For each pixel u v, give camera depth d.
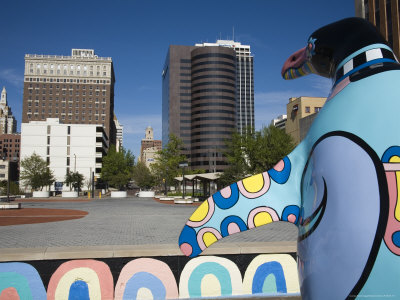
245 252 4.77
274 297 4.68
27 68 111.44
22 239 8.77
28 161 51.66
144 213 17.80
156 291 4.57
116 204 27.86
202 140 114.75
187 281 4.64
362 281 1.49
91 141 75.88
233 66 118.81
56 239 8.77
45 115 111.19
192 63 121.56
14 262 4.30
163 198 33.97
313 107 62.38
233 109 117.12
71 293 4.41
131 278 4.55
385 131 1.66
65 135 75.06
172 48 123.81
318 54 2.31
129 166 63.59
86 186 73.69
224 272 4.71
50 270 4.38
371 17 37.09
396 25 34.00
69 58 113.56
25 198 40.69
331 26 2.30
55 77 112.56
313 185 1.82
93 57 115.88
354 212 1.57
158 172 48.78
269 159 31.70
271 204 2.06
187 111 122.38
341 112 1.84
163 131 143.50
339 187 1.64
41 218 15.03
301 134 48.91
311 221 1.74
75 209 21.44
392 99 1.72
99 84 114.69
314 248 1.67
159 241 8.44
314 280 1.63
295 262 4.85
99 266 4.49
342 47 2.16
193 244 2.07
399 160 1.60
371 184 1.58
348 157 1.67
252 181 2.10
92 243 8.14
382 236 1.51
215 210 2.08
